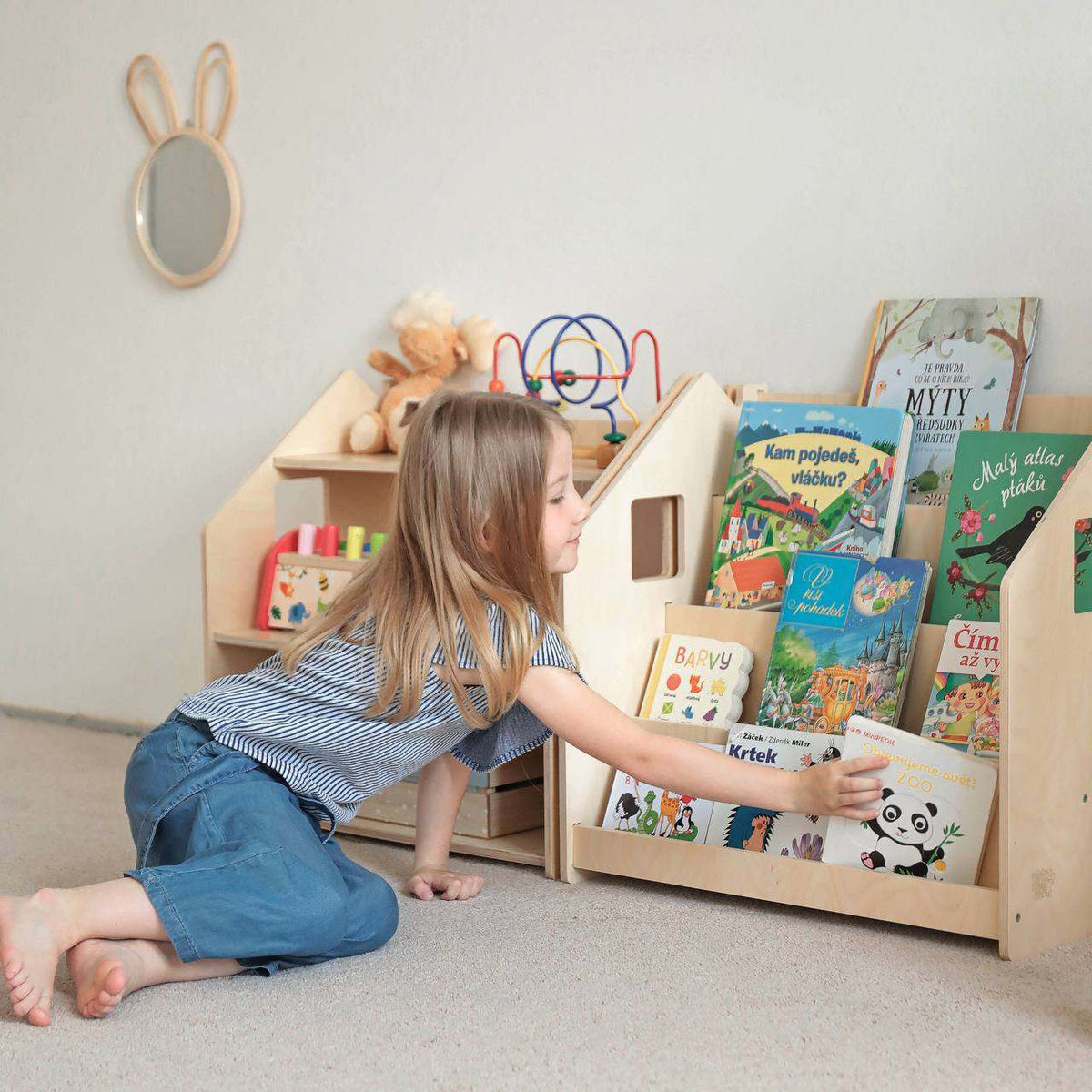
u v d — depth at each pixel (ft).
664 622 5.97
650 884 5.46
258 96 8.01
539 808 6.12
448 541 4.44
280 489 7.85
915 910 4.73
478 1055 3.75
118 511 8.89
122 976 3.88
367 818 6.28
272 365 8.13
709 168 6.53
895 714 5.22
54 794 7.02
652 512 6.37
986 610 5.34
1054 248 5.65
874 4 6.02
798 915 5.01
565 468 4.58
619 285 6.85
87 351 8.91
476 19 7.18
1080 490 4.77
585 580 5.51
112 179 8.68
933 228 5.95
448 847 5.55
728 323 6.54
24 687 9.37
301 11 7.79
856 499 5.70
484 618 4.42
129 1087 3.56
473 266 7.32
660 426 5.91
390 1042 3.84
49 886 5.37
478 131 7.23
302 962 4.46
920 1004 4.12
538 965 4.47
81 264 8.88
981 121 5.80
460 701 4.50
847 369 6.21
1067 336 5.64
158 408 8.64
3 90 9.09
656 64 6.64
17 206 9.12
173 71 8.33
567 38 6.89
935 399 5.85
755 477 5.96
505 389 7.24
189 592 8.59
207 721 4.54
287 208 7.97
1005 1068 3.66
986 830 4.72
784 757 5.24
